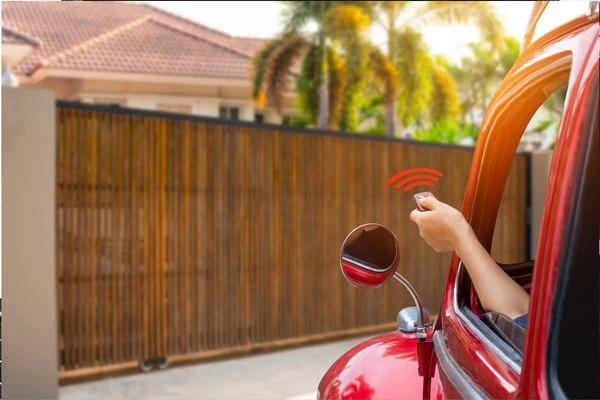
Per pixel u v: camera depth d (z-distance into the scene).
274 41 21.58
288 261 7.10
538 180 9.66
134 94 20.17
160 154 6.16
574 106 0.77
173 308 6.27
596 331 0.77
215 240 6.53
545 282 0.78
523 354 0.83
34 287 5.27
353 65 21.41
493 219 1.33
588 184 0.75
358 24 21.14
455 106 23.14
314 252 7.32
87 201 5.73
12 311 5.18
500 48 22.55
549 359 0.77
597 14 0.79
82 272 5.71
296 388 5.56
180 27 24.12
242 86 21.41
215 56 21.67
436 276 8.60
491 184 1.30
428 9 21.86
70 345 5.64
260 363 6.47
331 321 7.48
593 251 0.76
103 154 5.82
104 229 5.84
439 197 8.55
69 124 5.63
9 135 5.18
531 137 10.62
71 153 5.65
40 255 5.30
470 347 1.09
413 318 1.75
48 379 5.28
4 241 5.17
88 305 5.73
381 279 1.39
